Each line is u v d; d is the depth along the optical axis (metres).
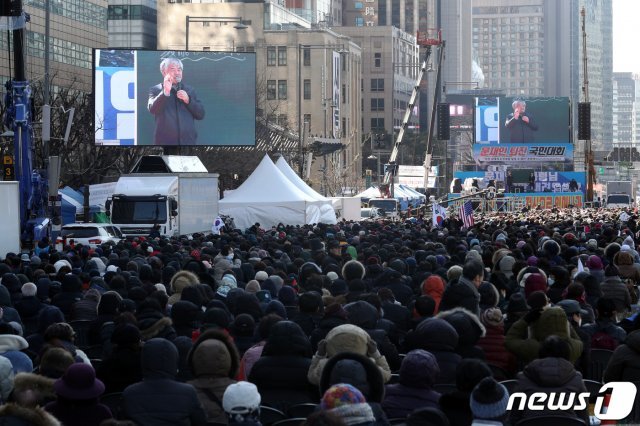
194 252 28.28
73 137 71.69
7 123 42.94
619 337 15.51
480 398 9.50
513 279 21.61
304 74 172.50
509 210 109.50
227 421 10.47
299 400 11.86
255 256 29.50
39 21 108.69
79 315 18.30
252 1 174.25
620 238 35.41
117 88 69.94
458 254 28.48
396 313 17.14
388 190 118.56
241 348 14.13
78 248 33.28
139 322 13.88
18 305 18.61
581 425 10.59
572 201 122.56
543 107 127.69
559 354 11.54
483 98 128.38
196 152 89.12
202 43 170.50
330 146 108.31
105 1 126.31
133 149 80.06
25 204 42.72
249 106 70.81
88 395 9.65
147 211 51.19
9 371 10.96
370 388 9.21
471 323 13.39
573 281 19.16
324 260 26.91
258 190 59.66
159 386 10.15
